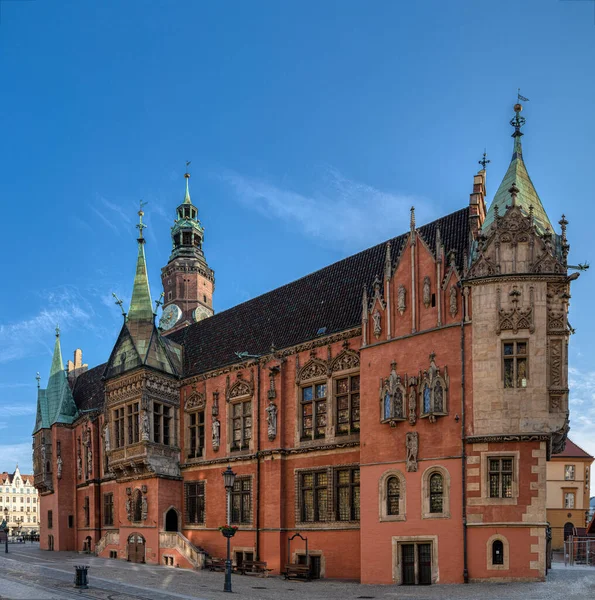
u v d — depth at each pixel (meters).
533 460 28.25
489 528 28.12
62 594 25.89
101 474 56.41
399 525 30.62
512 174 32.91
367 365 33.88
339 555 34.84
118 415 47.75
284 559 37.31
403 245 33.84
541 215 32.09
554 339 29.23
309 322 40.38
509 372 29.30
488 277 29.81
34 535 88.44
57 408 63.03
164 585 30.17
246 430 41.91
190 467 45.00
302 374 39.12
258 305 46.72
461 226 35.31
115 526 51.44
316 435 37.69
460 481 29.12
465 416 29.53
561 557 55.03
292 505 37.91
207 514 43.09
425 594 25.58
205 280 88.06
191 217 89.56
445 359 30.70
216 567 38.59
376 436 32.56
